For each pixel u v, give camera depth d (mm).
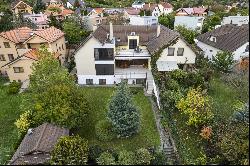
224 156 27672
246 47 48938
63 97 33250
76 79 47031
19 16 77688
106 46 42969
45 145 28516
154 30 50344
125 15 88625
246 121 30062
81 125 34625
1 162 30516
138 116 32594
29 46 52312
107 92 44000
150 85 43625
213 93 40500
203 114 32344
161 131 34438
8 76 49250
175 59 45812
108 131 32656
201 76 42469
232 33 52750
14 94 45406
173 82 40031
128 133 32719
